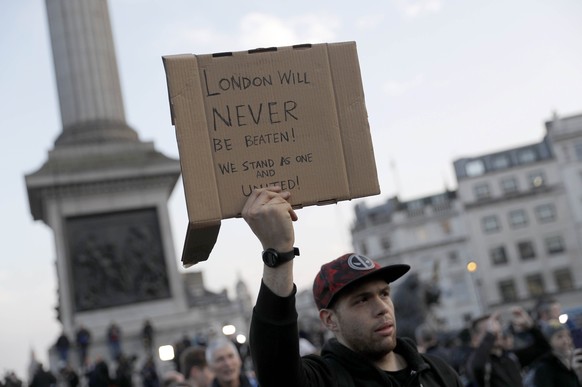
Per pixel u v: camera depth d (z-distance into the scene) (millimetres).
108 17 51938
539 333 12086
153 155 47375
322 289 6062
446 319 108500
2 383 41438
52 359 45562
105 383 34594
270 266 5371
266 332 5352
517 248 109812
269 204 5391
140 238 46250
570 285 108188
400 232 112125
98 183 46250
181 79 5590
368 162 5773
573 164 109000
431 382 6137
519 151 111125
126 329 44344
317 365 5805
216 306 85312
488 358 11953
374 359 5992
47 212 46656
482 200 110500
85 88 49750
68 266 45188
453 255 111000
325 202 5668
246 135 5629
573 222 108875
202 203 5477
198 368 12664
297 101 5742
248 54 5723
